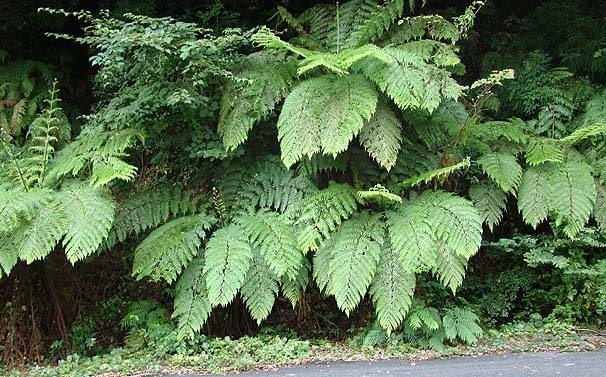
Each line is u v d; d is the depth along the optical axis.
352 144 5.55
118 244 5.92
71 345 5.49
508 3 8.11
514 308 5.86
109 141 5.30
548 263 5.60
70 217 4.69
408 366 4.21
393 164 4.98
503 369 4.02
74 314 5.70
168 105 5.17
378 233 4.85
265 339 5.19
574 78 7.12
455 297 5.64
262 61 5.62
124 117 5.39
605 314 5.30
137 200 5.43
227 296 4.59
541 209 5.41
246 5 7.23
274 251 4.75
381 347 4.80
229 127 5.24
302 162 5.46
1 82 6.69
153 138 5.80
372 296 4.71
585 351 4.49
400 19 6.04
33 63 6.95
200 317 4.79
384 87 4.96
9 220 4.51
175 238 4.98
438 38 5.84
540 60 6.91
